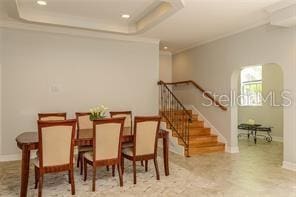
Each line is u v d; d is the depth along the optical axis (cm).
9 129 501
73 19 514
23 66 511
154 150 380
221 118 607
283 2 389
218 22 493
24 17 469
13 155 503
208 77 653
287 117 442
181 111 677
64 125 308
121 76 605
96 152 338
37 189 340
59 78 542
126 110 609
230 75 577
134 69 619
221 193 326
